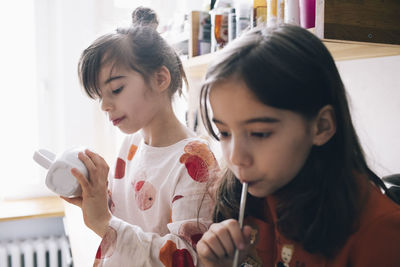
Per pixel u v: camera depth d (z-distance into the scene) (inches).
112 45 30.0
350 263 19.5
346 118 19.4
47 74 85.7
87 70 30.0
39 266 80.7
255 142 17.6
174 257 27.0
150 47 31.4
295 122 17.3
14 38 81.0
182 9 82.4
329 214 19.6
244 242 19.3
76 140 83.7
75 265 39.9
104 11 81.4
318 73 17.9
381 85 36.4
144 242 28.0
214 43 50.4
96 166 29.4
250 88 16.6
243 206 19.0
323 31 26.4
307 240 20.0
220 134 19.2
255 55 17.1
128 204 34.0
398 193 24.4
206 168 29.0
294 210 20.2
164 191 30.4
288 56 17.3
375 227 18.6
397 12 28.7
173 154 31.1
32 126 84.8
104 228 28.9
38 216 76.3
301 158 18.0
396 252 18.2
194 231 27.2
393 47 29.9
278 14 33.8
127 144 37.5
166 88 31.7
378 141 37.2
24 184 86.1
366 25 27.7
